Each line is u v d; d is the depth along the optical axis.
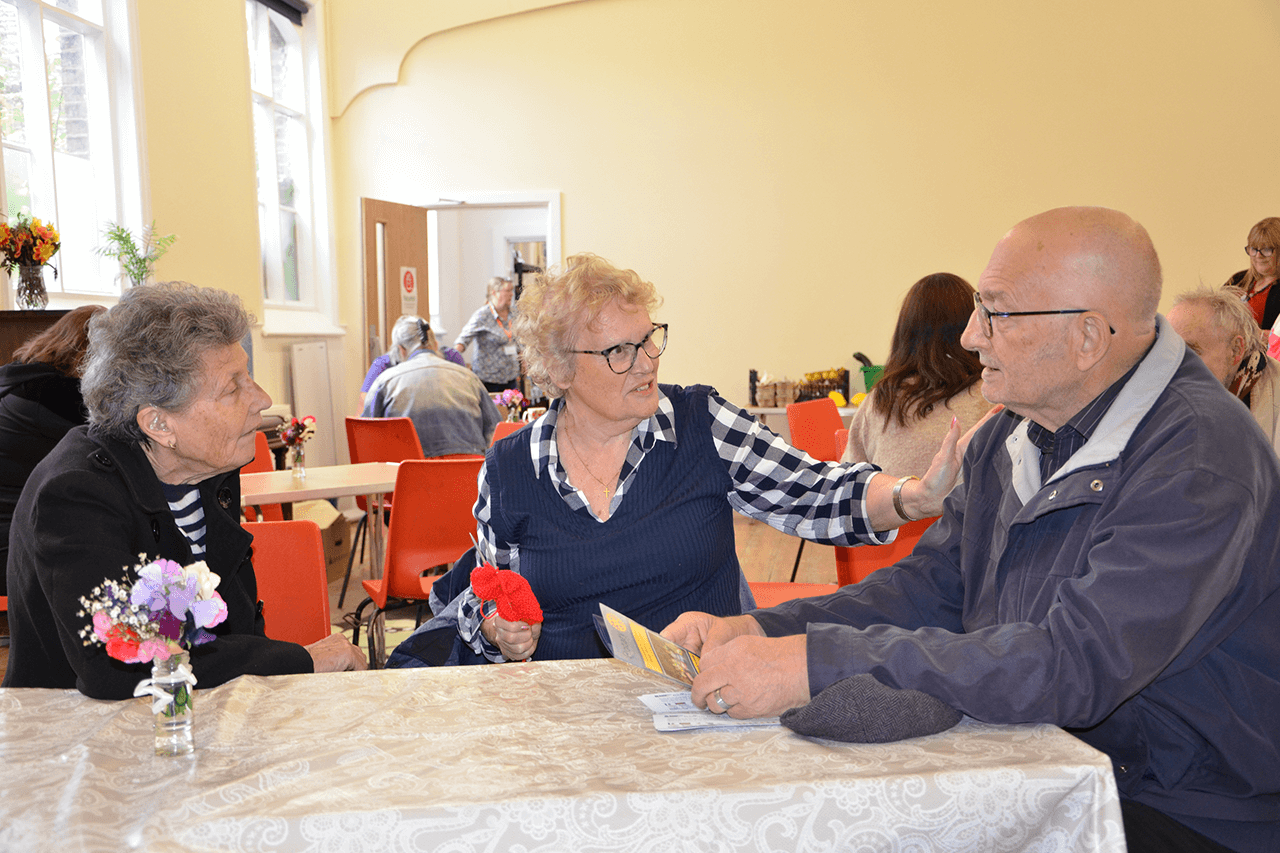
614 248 7.45
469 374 5.48
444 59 7.57
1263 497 1.24
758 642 1.23
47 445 3.05
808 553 5.85
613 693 1.33
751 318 7.31
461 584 1.97
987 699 1.14
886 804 1.00
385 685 1.37
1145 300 1.33
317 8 7.51
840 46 7.07
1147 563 1.17
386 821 0.95
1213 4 6.61
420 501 3.12
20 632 1.48
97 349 1.51
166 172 5.63
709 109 7.27
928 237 7.06
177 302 1.53
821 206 7.18
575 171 7.46
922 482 1.72
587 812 0.97
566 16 7.39
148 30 5.48
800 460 1.89
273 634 2.16
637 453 1.83
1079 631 1.15
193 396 1.50
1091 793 1.02
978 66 6.92
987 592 1.50
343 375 7.77
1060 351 1.34
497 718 1.23
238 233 6.43
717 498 1.86
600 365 1.73
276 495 3.59
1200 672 1.27
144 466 1.54
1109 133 6.80
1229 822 1.23
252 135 6.60
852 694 1.12
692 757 1.09
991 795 1.01
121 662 1.33
